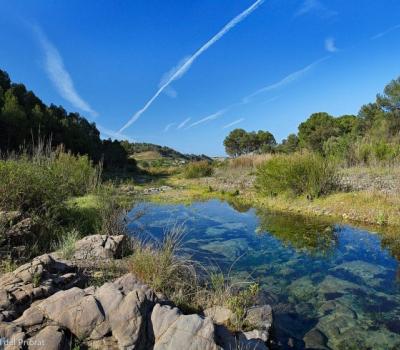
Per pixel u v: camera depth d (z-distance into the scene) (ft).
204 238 24.82
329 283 16.43
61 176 23.77
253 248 22.26
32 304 9.21
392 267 18.52
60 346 7.73
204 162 88.22
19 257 14.69
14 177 19.11
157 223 29.63
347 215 30.40
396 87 94.79
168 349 8.13
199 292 13.64
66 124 91.40
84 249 16.42
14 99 74.54
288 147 132.87
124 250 17.94
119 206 25.31
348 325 12.70
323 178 36.45
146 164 158.10
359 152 56.13
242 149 184.14
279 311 13.75
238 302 13.16
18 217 17.16
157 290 13.14
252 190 49.62
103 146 118.21
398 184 36.52
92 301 8.82
